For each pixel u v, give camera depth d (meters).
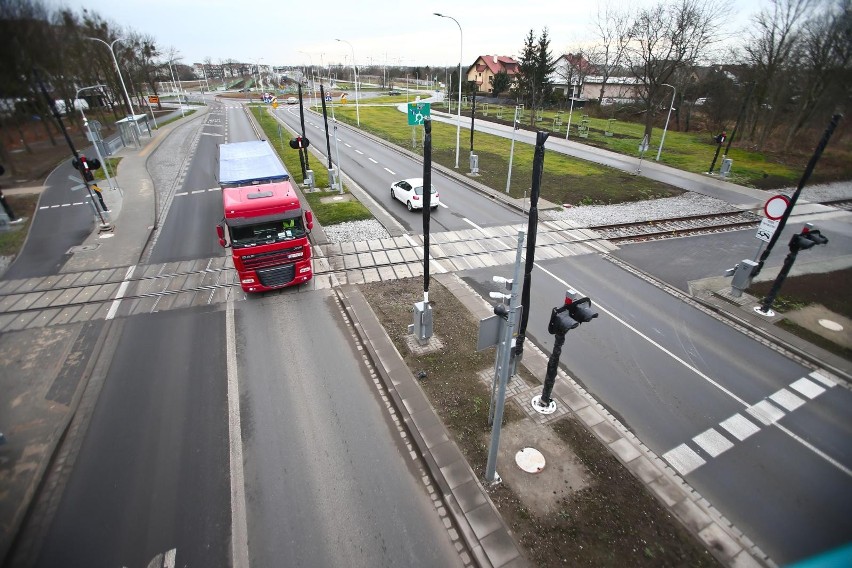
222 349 12.30
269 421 9.88
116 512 7.88
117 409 10.21
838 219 23.75
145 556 7.20
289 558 7.18
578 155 37.75
